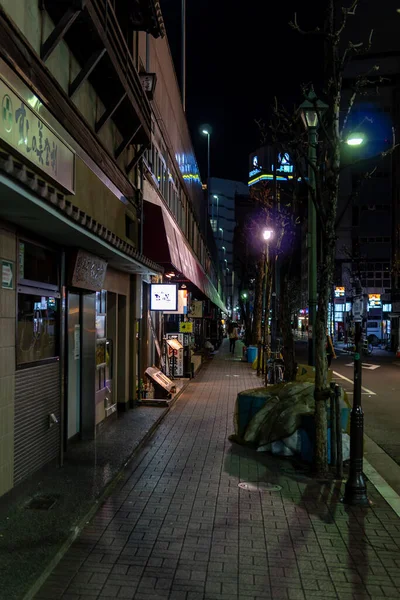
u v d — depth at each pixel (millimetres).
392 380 20422
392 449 9516
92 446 8508
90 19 7137
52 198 4668
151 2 10609
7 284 5418
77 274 7559
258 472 7344
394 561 4625
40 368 6461
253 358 27922
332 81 7555
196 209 28906
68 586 4059
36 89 5891
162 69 16031
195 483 6805
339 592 4078
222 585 4137
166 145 16953
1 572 4137
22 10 5957
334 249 7590
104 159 9523
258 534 5164
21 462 5863
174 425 10680
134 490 6480
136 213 12531
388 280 67375
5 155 3705
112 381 10984
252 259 40375
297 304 68375
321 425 7293
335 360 31344
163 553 4680
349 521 5566
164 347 18953
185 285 21406
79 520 5289
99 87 9188
